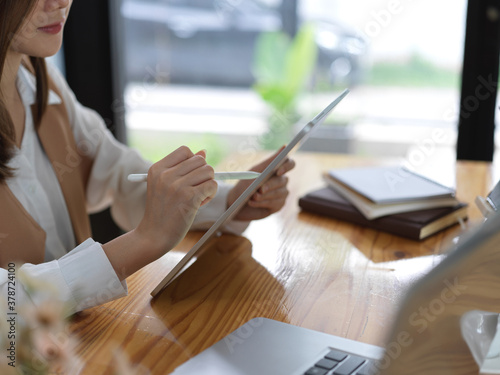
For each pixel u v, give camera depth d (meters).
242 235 1.11
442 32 3.03
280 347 0.68
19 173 1.00
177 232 0.82
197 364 0.64
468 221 1.17
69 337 0.71
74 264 0.79
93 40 2.12
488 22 1.89
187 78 3.51
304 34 3.37
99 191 1.26
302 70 3.41
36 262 0.98
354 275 0.92
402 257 0.99
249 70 3.53
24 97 1.05
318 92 3.43
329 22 3.29
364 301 0.82
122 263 0.80
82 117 1.25
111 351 0.68
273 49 3.46
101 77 2.15
